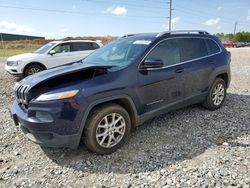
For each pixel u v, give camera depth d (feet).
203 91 16.35
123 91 11.78
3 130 14.89
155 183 9.52
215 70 16.81
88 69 11.35
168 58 14.08
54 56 33.47
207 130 14.25
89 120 11.06
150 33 15.47
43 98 10.34
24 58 31.76
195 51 15.88
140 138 13.35
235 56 70.90
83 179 9.99
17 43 163.73
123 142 12.28
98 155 11.73
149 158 11.35
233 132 13.92
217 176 9.75
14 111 11.84
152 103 13.23
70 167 10.85
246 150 11.80
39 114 10.44
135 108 12.46
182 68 14.56
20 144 13.09
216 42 17.70
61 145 10.68
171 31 14.99
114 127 11.79
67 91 10.40
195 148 12.14
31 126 10.50
